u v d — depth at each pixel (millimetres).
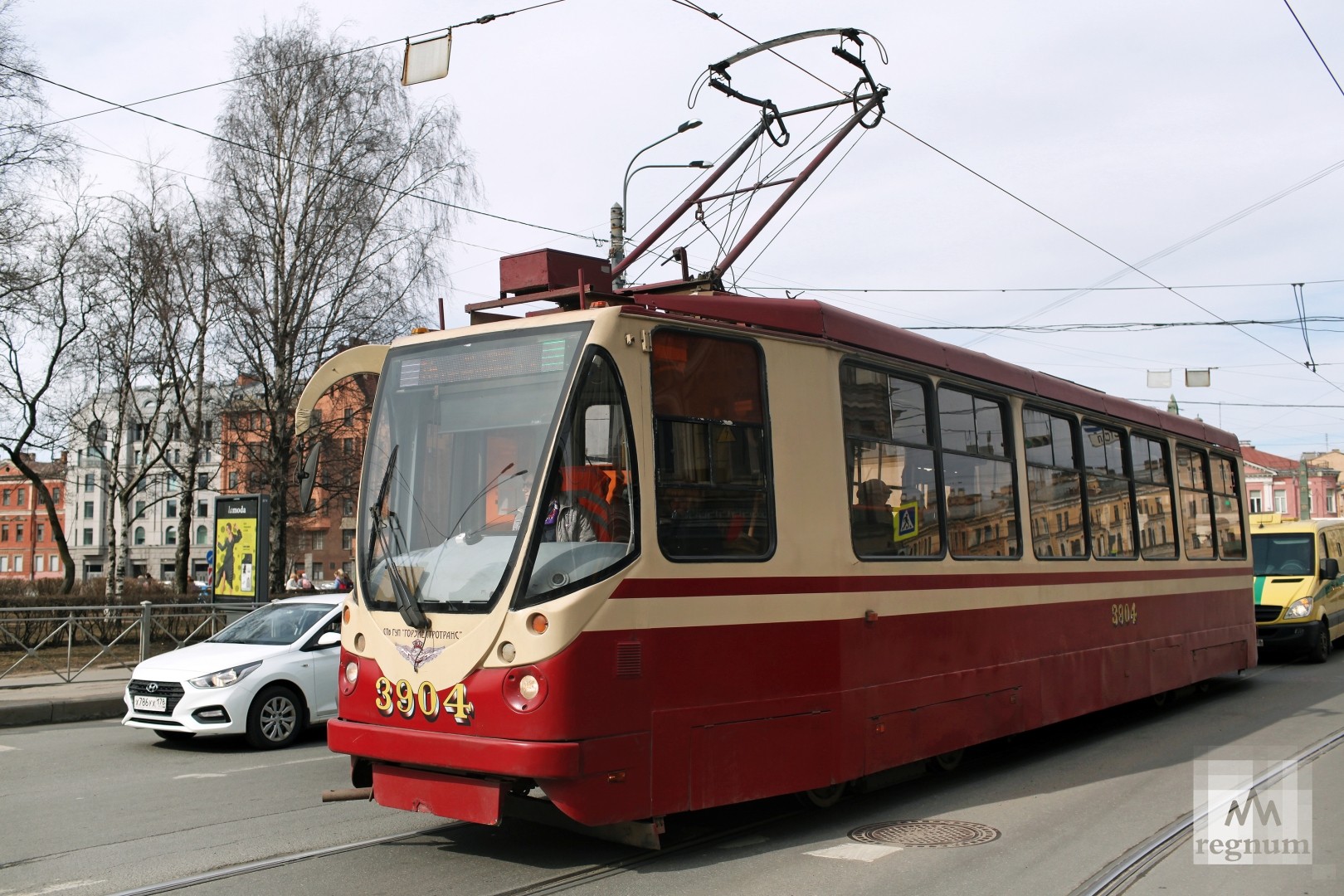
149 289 31188
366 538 6598
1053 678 9672
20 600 25312
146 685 11328
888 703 7527
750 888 5797
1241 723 11812
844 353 7578
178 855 6617
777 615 6758
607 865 6250
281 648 11633
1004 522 9297
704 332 6660
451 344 6668
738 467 6719
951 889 5809
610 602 5922
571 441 6023
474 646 5898
